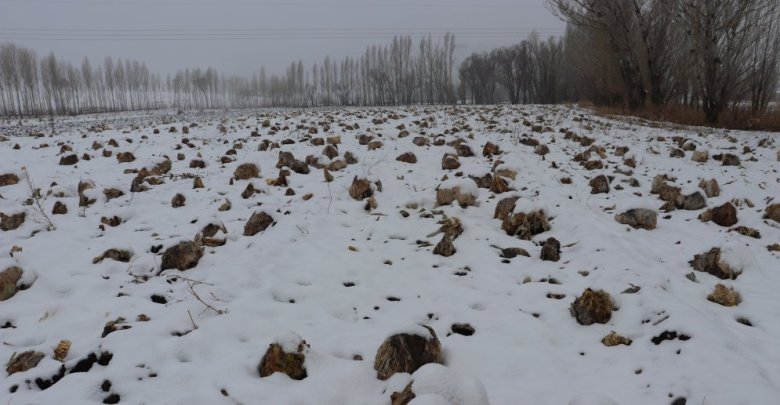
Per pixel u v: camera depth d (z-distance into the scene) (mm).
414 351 3396
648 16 22391
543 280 4977
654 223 6332
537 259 5484
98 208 7031
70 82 58938
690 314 3855
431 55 64938
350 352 3732
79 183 7676
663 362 3439
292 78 72625
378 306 4543
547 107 31938
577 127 16922
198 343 3676
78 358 3473
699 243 5773
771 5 18547
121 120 29891
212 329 3871
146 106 67750
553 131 15406
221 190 8039
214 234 5879
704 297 4426
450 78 64562
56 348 3572
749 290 4562
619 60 24688
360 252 5715
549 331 4016
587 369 3514
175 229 6320
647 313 4055
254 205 7250
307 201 7387
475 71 70062
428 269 5320
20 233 6012
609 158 11133
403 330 3492
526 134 14094
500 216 6750
